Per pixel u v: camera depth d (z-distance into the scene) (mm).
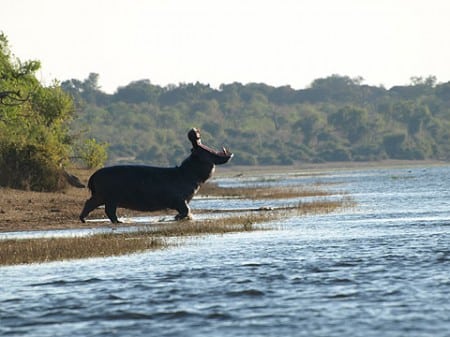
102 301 46281
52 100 190000
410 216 93312
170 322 41594
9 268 57688
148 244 66250
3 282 52438
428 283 48469
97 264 58219
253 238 71625
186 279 51875
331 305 43969
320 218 92125
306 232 76250
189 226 79750
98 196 89000
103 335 39688
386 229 77812
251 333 39344
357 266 55000
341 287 48219
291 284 49500
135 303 45625
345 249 63312
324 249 63562
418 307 42938
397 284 48469
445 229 75938
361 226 81875
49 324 41875
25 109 187500
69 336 39750
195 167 89375
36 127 180625
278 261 58000
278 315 42250
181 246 66438
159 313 43312
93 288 49875
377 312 42250
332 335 38656
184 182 89062
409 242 66375
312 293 46875
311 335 38750
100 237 72000
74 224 87875
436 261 55938
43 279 53062
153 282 51156
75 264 58531
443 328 39156
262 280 50938
